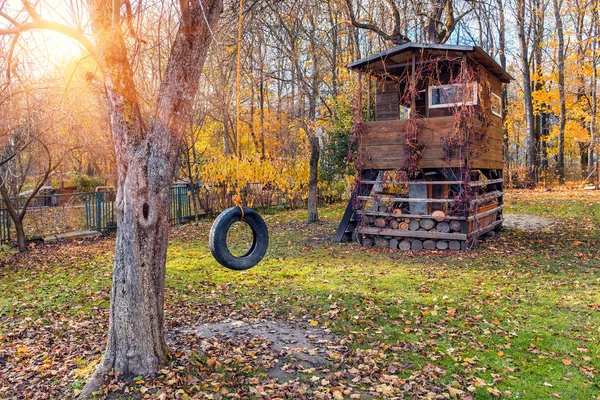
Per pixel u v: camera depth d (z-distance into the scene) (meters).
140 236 4.53
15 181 18.78
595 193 21.53
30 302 7.78
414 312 6.62
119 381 4.45
